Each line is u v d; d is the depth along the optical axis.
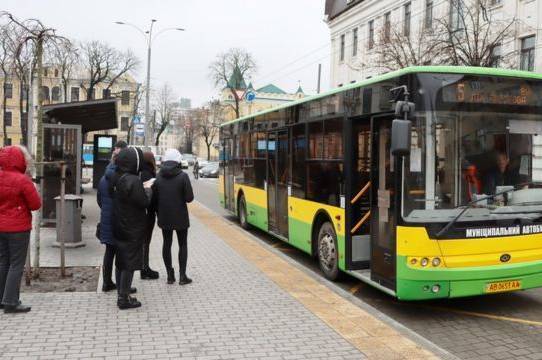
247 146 13.68
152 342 5.17
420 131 6.06
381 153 6.74
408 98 6.12
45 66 13.27
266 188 11.87
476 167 6.21
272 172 11.48
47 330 5.46
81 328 5.54
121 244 6.21
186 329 5.58
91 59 55.59
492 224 6.19
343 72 45.25
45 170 12.30
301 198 9.55
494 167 6.29
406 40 27.06
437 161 6.07
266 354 4.91
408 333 5.62
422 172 6.04
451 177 6.11
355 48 43.62
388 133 6.61
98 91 76.31
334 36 47.12
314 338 5.36
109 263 7.00
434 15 30.70
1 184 5.83
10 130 71.31
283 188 10.70
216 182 41.34
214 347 5.07
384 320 6.07
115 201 6.24
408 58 25.62
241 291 7.18
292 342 5.24
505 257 6.23
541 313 6.80
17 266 5.98
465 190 6.16
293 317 6.04
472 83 6.24
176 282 7.65
